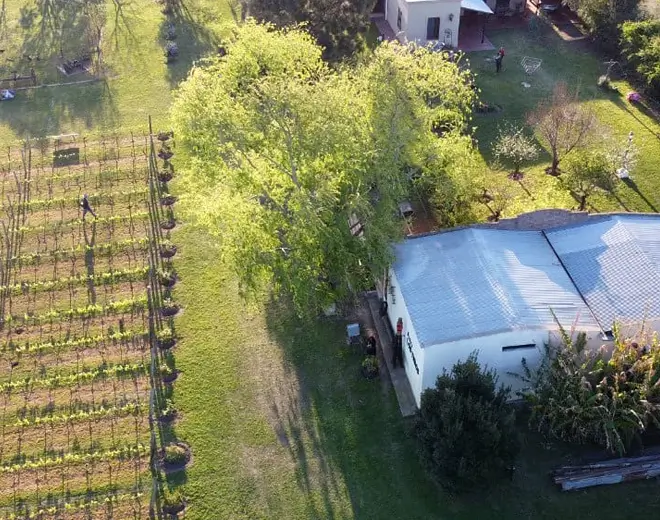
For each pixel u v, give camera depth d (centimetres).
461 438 2077
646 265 2531
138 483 2375
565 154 3728
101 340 2920
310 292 2611
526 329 2314
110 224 3534
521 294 2453
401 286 2523
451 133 3108
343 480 2338
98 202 3684
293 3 3875
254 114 2661
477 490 2178
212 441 2492
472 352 2336
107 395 2691
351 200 2547
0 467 2447
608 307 2430
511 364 2419
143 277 3219
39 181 3856
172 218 3553
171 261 3303
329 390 2642
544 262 2631
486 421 2064
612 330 2347
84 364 2825
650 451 2306
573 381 2206
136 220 3550
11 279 3247
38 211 3644
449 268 2570
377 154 2623
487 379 2202
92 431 2558
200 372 2750
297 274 2552
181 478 2378
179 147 4088
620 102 4288
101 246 3397
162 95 4612
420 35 4950
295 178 2602
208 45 5200
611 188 3378
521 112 4256
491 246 2666
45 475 2422
